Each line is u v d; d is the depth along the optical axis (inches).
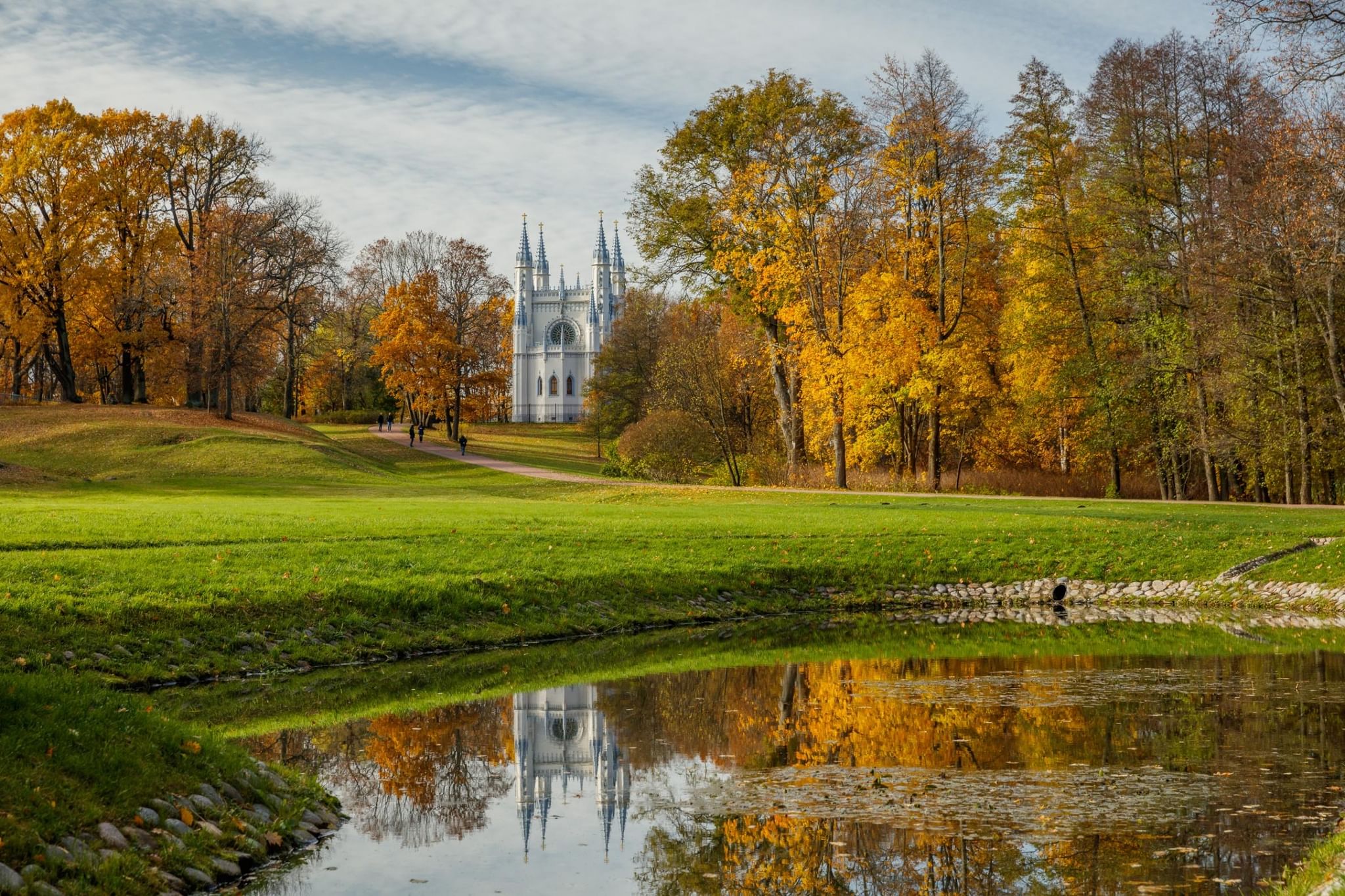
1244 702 609.9
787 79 1855.3
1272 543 1201.4
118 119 2561.5
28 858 312.7
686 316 3080.7
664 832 404.2
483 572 965.8
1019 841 377.7
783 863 369.4
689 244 1945.1
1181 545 1222.9
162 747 405.4
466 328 3634.4
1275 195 1368.1
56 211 2522.1
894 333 1653.5
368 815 439.2
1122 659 774.5
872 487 1847.9
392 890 354.0
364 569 912.9
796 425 2080.5
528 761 514.3
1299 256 1373.0
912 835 386.0
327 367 4222.4
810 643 876.0
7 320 2522.1
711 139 1899.6
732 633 928.3
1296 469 1807.3
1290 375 1636.3
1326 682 670.5
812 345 1722.4
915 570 1173.7
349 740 553.9
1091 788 440.8
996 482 1907.0
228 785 408.2
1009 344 1878.7
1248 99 1578.5
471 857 386.3
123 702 434.0
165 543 944.9
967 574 1176.2
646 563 1077.1
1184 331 1681.8
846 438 2010.3
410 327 3336.6
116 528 997.2
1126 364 1716.3
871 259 1790.1
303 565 900.6
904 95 1692.9
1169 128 1663.4
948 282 1802.4
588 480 2253.9
